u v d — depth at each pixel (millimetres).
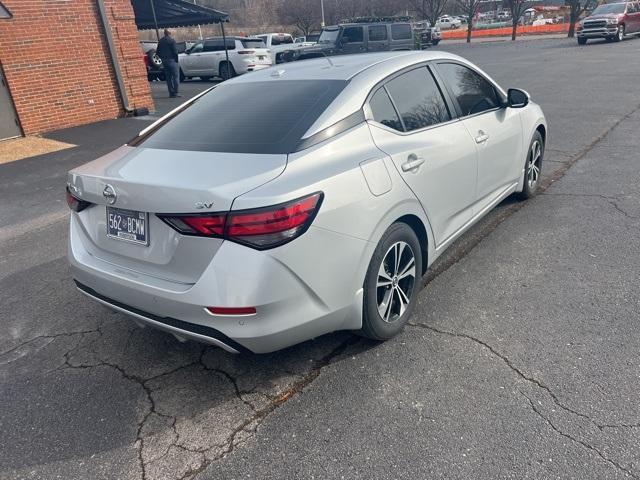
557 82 13773
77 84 11859
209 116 3277
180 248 2516
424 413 2643
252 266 2379
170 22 18297
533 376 2838
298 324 2574
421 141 3334
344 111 2982
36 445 2637
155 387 3016
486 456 2357
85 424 2762
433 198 3404
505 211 5203
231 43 20734
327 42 17719
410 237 3203
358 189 2744
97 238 2953
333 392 2846
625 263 3988
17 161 9203
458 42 38719
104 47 12227
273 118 2994
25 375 3213
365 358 3105
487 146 4102
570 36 33219
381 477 2303
